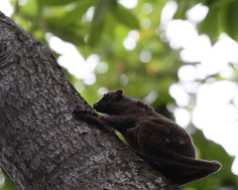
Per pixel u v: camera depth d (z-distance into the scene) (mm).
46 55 9820
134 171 8875
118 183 8695
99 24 15281
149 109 10875
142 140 9789
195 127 17109
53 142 8977
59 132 9055
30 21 17297
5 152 9195
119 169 8836
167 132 9805
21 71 9469
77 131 9094
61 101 9344
